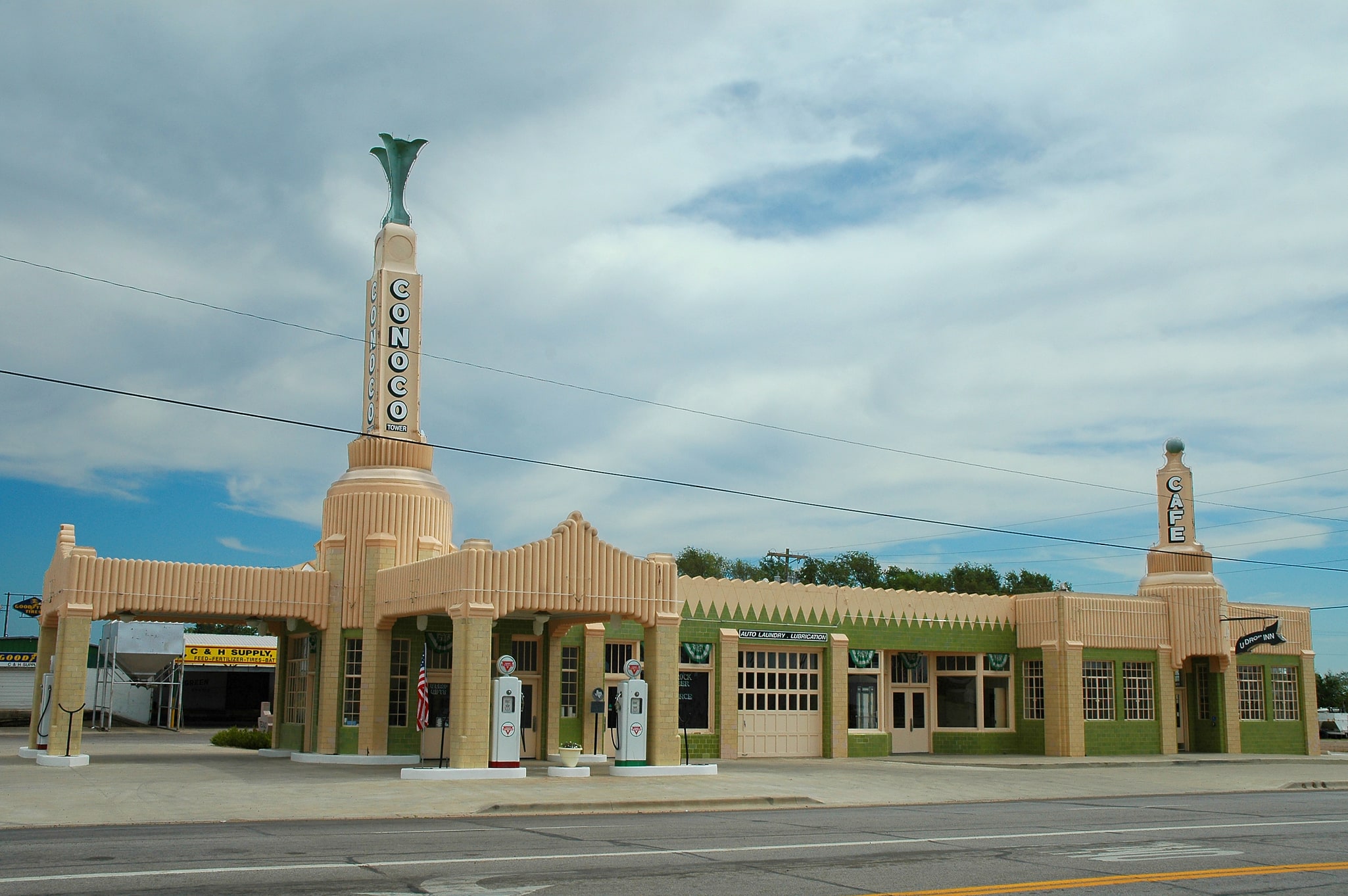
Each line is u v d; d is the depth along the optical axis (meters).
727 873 12.30
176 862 12.52
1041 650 38.00
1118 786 27.34
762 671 34.81
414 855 13.24
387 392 31.73
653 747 26.86
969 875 12.49
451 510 32.19
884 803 22.27
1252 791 27.14
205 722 58.75
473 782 23.47
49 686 29.59
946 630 37.78
